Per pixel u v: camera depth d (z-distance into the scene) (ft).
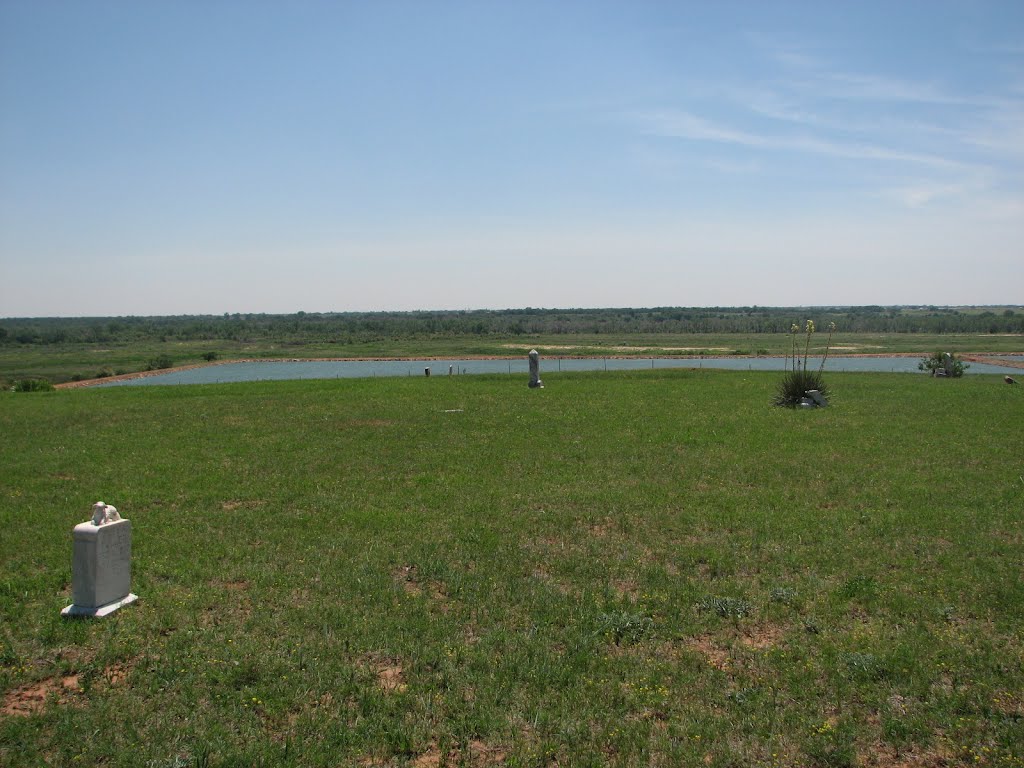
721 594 30.81
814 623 27.81
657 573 33.27
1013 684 23.27
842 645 25.88
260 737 20.40
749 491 48.01
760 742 20.33
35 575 33.53
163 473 54.75
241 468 56.24
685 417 79.87
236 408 92.22
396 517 42.65
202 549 37.11
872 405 88.69
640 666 24.58
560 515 42.93
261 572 33.58
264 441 67.92
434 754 19.98
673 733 20.67
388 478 52.70
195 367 267.80
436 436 69.92
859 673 23.85
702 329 540.93
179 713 21.72
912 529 39.47
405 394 106.42
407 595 30.78
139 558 35.60
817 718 21.43
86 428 76.89
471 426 75.77
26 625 27.76
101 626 27.66
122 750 19.70
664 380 125.59
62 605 29.68
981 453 58.75
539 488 49.34
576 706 22.06
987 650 25.43
